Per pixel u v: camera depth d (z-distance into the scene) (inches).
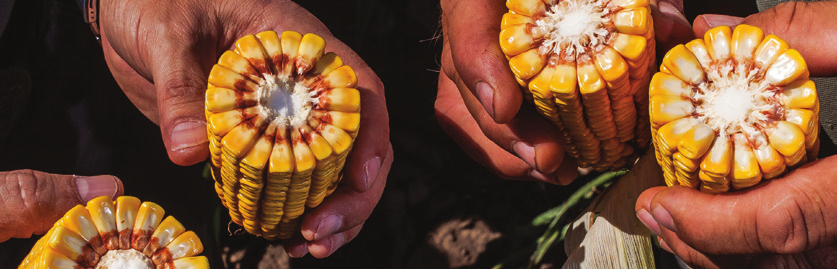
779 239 72.9
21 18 133.2
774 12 83.2
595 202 115.3
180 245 74.5
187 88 86.0
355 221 95.6
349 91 71.2
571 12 71.7
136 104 123.6
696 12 125.6
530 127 95.2
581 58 72.2
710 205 75.5
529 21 74.4
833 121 107.0
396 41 157.2
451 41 89.0
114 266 71.8
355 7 159.2
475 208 144.9
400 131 151.6
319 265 139.5
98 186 93.0
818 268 90.1
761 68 68.6
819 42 78.7
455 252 141.3
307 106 70.2
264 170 71.2
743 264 95.2
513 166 114.9
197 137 83.0
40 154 131.1
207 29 95.4
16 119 131.0
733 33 70.7
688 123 70.5
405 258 140.5
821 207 69.9
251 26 100.0
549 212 137.2
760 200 72.2
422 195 145.8
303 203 83.0
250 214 86.2
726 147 69.3
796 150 67.1
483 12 85.7
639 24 69.2
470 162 148.6
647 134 94.0
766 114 68.2
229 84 68.8
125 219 73.7
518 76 75.9
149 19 91.0
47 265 67.6
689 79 70.5
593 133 87.8
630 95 77.4
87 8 109.3
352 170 86.5
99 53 138.5
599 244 109.2
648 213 89.0
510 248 141.9
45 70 135.9
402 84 154.9
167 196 133.6
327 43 98.5
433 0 157.2
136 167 132.9
